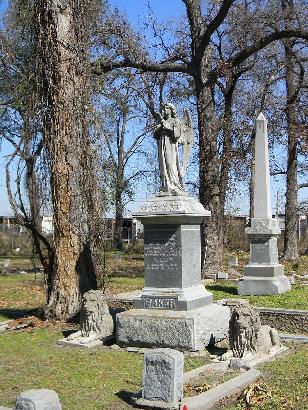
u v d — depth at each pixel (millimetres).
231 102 29344
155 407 7516
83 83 15125
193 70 25094
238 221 45031
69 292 14328
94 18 17281
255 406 7656
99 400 7926
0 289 23234
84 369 9578
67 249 14516
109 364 9938
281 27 28688
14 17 16312
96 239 15062
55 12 14844
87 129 15141
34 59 15242
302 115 34875
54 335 12648
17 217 15359
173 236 11609
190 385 8531
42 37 14898
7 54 16266
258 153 20188
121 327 11344
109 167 17547
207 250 24672
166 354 7668
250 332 10250
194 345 10633
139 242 52562
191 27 25000
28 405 6129
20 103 15617
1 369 9648
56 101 14742
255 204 19641
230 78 28234
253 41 28734
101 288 15070
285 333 13422
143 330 11094
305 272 27906
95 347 11453
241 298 17531
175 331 10797
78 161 14844
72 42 14953
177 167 12172
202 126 25141
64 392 8297
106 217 15844
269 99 33438
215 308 11766
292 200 37406
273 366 9734
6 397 8055
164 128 12109
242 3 29172
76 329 13180
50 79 14797
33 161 15445
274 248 19484
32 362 10117
